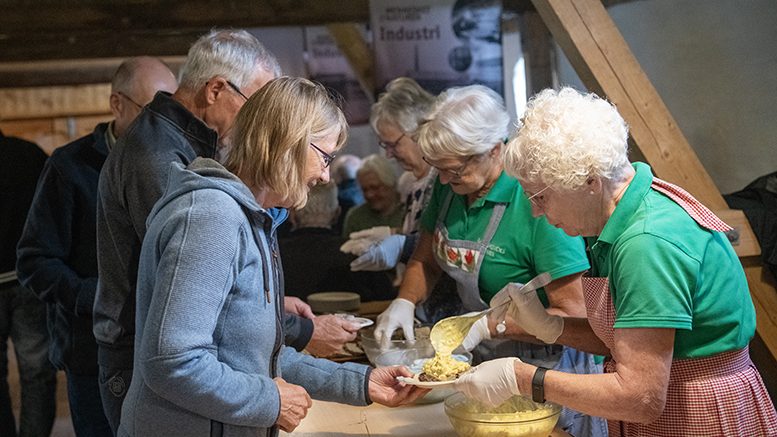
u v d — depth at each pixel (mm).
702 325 1791
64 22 6215
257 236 1698
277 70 2340
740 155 4426
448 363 2008
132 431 1704
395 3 5512
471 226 2529
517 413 1890
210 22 6414
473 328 2369
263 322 1711
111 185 2180
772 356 3012
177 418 1657
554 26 3256
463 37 5543
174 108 2211
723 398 1824
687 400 1828
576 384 1757
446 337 2139
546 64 6309
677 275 1690
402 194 4949
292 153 1692
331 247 3828
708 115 4625
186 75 2268
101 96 7777
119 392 2201
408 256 3285
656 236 1711
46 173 2947
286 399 1728
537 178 1787
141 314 1703
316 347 2488
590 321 1940
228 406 1620
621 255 1732
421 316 2926
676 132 3123
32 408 4453
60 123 7730
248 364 1694
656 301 1671
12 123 7652
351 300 3297
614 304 1796
